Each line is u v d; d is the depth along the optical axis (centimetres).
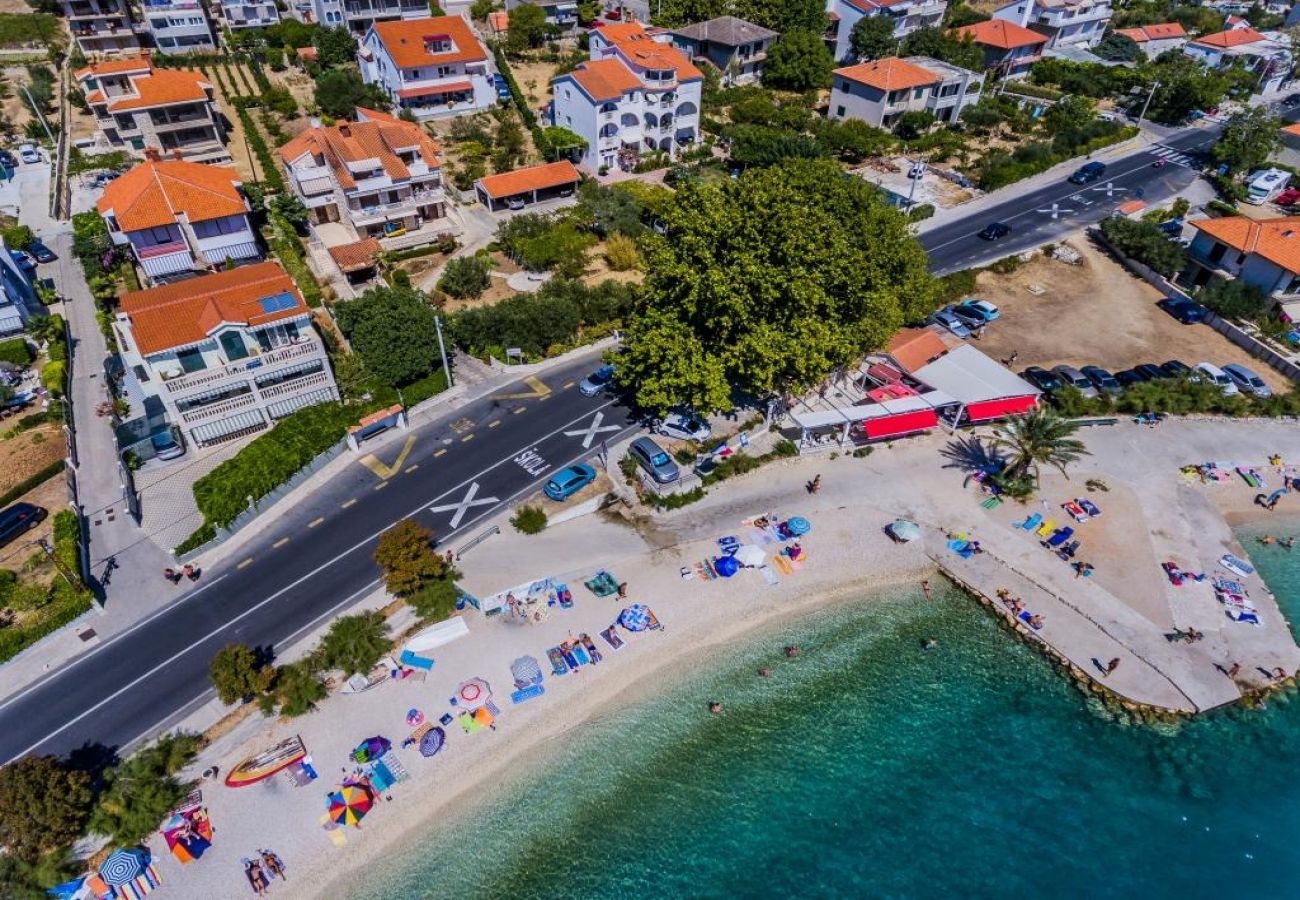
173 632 4841
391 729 4309
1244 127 10575
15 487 5684
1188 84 12362
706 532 5547
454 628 4769
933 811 4131
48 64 12950
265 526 5581
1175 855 3966
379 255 8600
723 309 5631
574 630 4866
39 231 9200
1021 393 6303
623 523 5625
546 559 5325
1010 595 5097
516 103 12331
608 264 8825
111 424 6281
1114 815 4128
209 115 10625
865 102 11956
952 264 8869
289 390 6269
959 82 12188
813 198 6062
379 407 6469
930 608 5094
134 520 5534
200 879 3706
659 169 11162
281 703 4400
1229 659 4703
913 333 7031
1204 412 6619
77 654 4712
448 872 3797
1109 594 5078
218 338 5778
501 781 4147
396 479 5972
